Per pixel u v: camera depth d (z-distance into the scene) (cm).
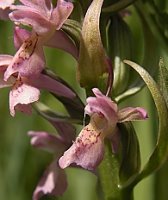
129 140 19
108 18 19
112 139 18
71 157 17
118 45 19
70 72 26
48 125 26
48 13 18
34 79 18
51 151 21
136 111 18
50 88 19
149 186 23
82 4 18
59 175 21
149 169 19
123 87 19
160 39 21
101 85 18
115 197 19
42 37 18
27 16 18
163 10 23
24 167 26
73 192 25
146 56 20
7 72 18
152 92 18
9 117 26
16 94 18
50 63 26
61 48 19
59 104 26
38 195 21
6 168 26
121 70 19
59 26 18
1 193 26
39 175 26
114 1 19
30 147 26
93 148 17
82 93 24
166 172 23
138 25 25
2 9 19
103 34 19
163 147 19
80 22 18
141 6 21
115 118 18
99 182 20
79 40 18
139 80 19
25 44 18
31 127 26
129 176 19
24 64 18
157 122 23
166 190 23
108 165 19
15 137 26
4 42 26
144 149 23
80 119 19
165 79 18
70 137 21
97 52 17
